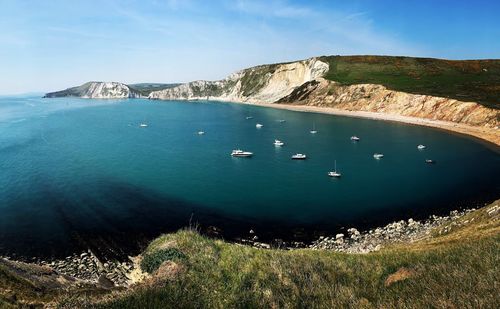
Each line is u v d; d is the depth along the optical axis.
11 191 66.94
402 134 129.25
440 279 12.12
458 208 58.75
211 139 126.19
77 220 54.09
